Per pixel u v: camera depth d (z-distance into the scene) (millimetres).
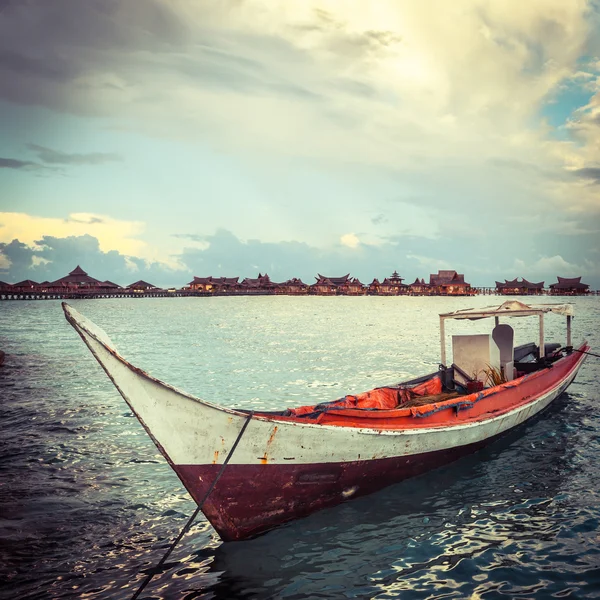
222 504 7629
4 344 34812
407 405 10867
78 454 11781
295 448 7961
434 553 7602
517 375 14492
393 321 62594
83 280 132750
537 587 6707
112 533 8242
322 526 8406
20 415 15078
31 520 8586
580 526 8266
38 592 6672
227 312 86062
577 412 14938
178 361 27828
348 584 6875
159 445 7055
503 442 12398
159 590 6750
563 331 44719
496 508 8977
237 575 7094
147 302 137625
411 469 9906
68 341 37000
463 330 49312
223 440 7414
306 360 28156
